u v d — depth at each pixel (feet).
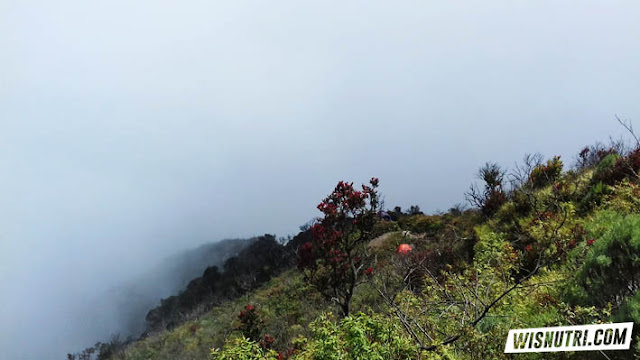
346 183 26.86
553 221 19.86
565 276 13.17
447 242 33.40
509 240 23.39
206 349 49.52
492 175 37.50
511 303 12.58
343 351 8.76
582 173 30.96
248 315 38.29
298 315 40.47
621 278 10.59
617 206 19.01
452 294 13.51
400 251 37.78
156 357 59.16
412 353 9.24
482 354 10.18
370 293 28.17
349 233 26.48
